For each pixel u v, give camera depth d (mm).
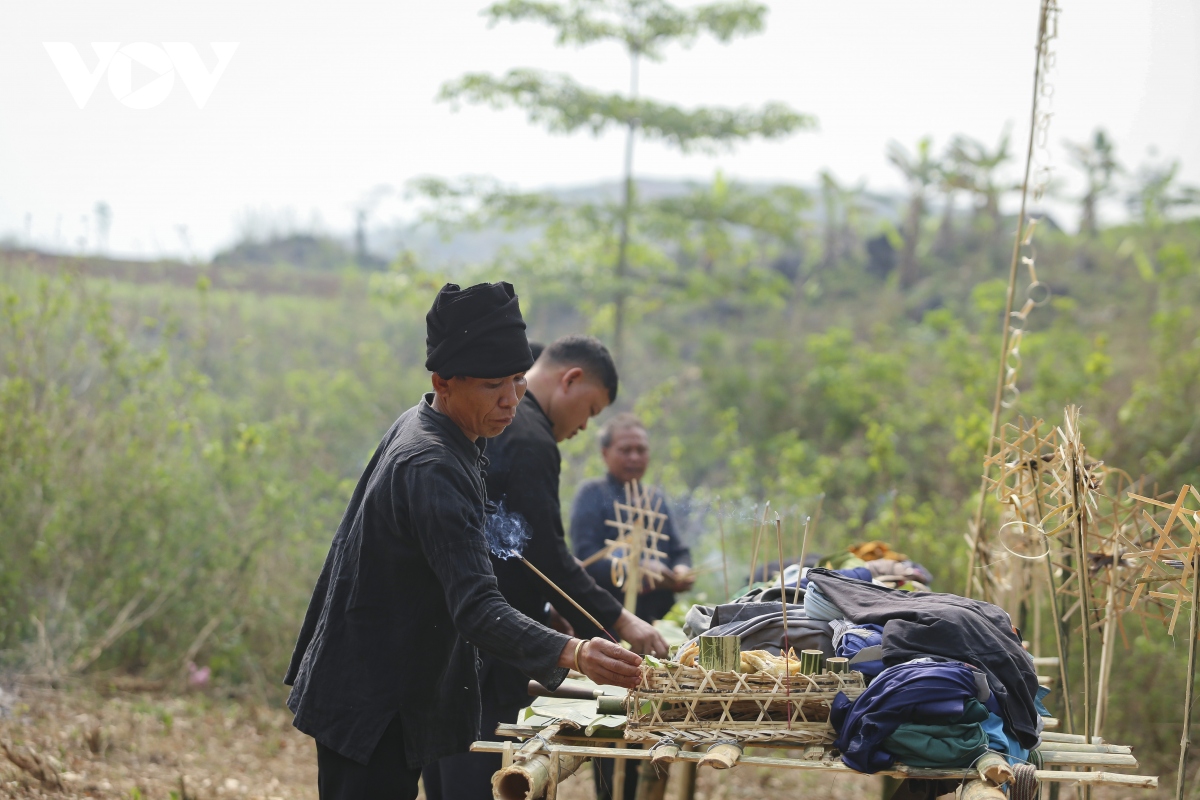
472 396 2486
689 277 15992
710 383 15031
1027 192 3971
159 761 5020
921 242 28656
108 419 6992
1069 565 3740
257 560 7043
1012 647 2658
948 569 6777
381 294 13805
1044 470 3348
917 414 11375
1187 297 15289
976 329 20219
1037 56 3965
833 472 10023
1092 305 21375
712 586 6590
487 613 2277
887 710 2285
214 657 6656
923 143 26734
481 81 13953
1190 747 5605
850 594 2955
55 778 4215
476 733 2670
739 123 14148
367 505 2469
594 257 15250
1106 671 3357
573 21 13867
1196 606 2689
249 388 10984
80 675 6199
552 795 2465
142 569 6652
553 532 3260
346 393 11102
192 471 7289
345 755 2404
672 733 2428
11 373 6844
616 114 14227
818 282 26500
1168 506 2809
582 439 9062
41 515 6445
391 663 2438
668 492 9570
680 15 13992
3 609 6137
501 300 2477
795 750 2443
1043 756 2627
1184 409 9281
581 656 2252
